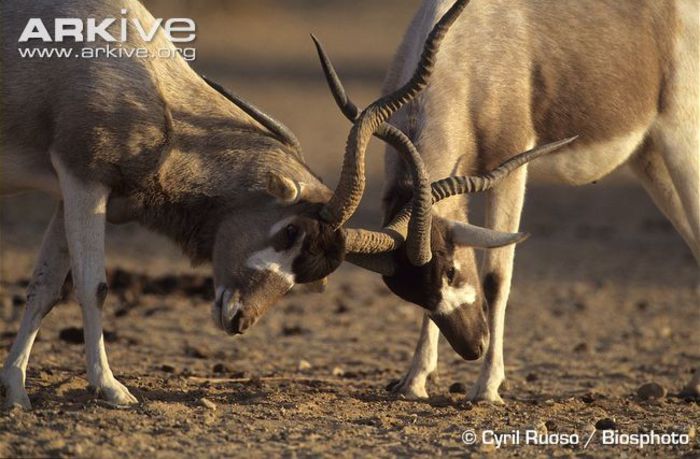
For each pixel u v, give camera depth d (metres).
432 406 20.81
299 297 34.16
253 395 20.52
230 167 19.39
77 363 23.28
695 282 38.47
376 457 16.52
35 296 19.30
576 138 23.03
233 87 83.31
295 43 115.38
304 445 16.86
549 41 22.61
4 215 43.97
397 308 33.19
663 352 28.30
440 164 21.06
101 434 16.77
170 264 36.72
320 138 64.69
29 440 16.30
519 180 22.05
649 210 52.53
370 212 46.25
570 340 29.58
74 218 18.70
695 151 23.88
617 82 23.08
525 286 37.12
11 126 18.97
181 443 16.59
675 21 23.62
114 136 18.75
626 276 39.19
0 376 18.67
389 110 18.88
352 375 24.08
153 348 26.20
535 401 21.45
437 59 21.66
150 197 19.33
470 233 20.23
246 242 18.95
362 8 148.88
